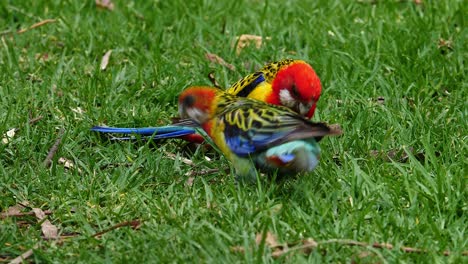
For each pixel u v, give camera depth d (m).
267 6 15.41
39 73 13.43
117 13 15.45
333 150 11.11
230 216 9.38
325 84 13.01
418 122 11.60
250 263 8.44
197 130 10.76
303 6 15.64
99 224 9.56
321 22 14.87
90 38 14.35
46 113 12.12
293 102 11.19
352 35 14.31
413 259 8.73
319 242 8.74
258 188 9.63
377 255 8.66
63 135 11.27
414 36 14.00
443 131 11.27
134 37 14.48
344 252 8.79
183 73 13.35
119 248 9.03
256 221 9.23
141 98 12.72
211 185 10.28
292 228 9.23
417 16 14.91
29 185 10.33
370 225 9.31
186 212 9.70
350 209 9.56
